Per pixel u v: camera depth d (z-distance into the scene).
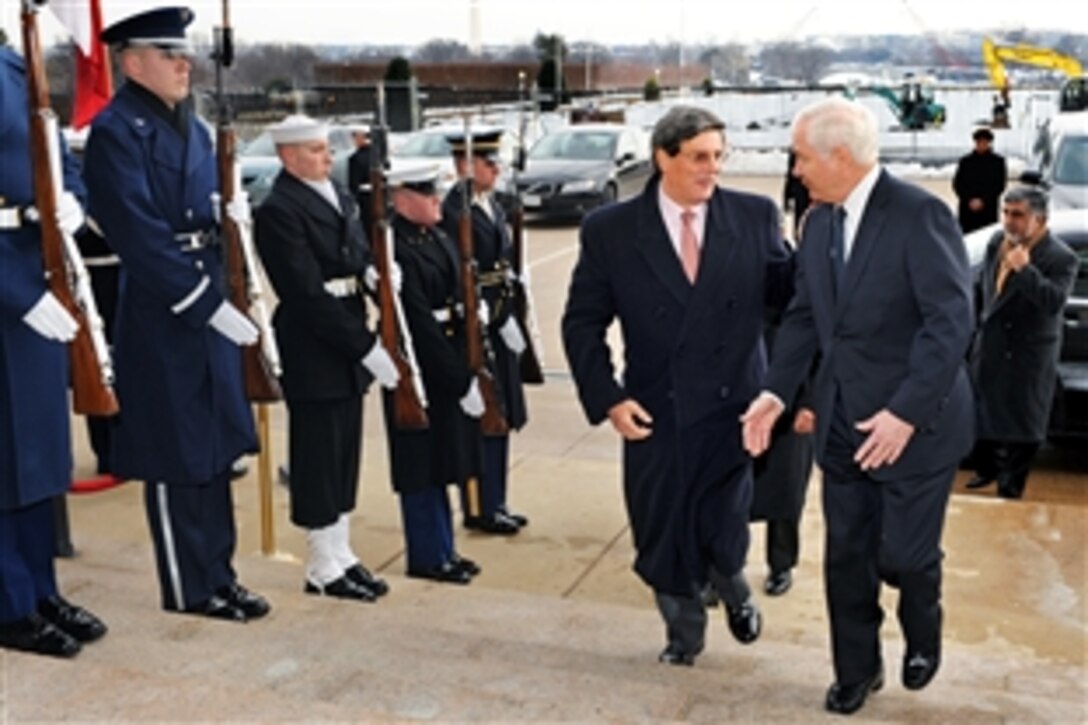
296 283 4.39
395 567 5.58
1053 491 6.61
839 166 3.33
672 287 3.70
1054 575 5.31
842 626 3.54
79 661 3.16
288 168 4.50
